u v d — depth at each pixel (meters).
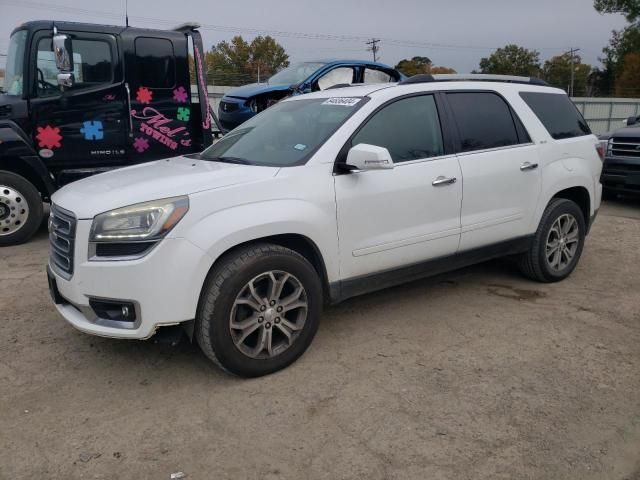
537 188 4.95
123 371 3.65
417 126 4.28
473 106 4.66
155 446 2.90
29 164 6.62
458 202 4.38
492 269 5.78
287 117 4.46
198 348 3.98
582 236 5.51
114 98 7.17
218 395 3.37
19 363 3.75
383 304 4.81
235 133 4.75
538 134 5.03
